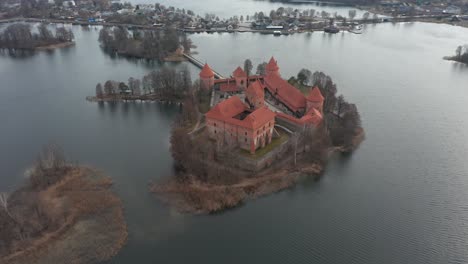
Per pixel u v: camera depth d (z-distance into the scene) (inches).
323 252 4763.8
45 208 5315.0
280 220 5319.9
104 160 6756.9
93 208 5374.0
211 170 6107.3
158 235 4972.9
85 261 4522.6
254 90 7800.2
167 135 7751.0
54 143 7421.3
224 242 4896.7
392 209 5561.0
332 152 6988.2
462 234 5088.6
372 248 4845.0
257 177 6151.6
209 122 6948.8
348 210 5531.5
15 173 6412.4
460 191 5989.2
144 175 6264.8
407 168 6599.4
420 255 4744.1
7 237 4753.9
